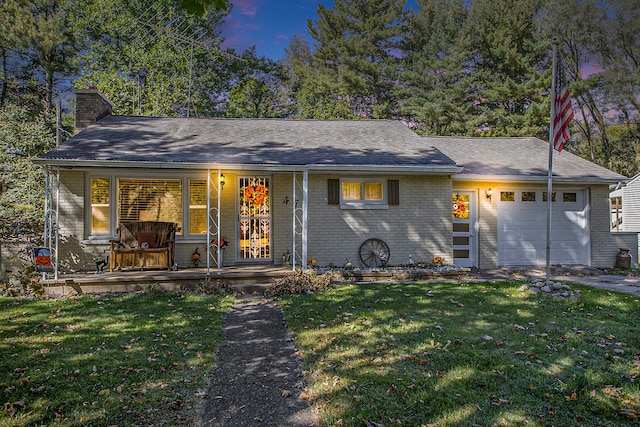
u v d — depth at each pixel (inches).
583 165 490.0
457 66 1152.2
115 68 917.2
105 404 140.8
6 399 143.3
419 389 151.5
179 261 383.9
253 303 294.5
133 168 362.3
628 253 461.4
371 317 245.1
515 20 1108.5
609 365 172.7
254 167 345.7
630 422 129.7
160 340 207.8
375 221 410.3
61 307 273.1
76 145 361.7
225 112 1141.1
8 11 894.4
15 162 527.2
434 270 382.6
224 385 160.2
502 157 507.8
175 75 915.4
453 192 456.1
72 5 946.1
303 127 497.7
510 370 167.5
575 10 1065.5
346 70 1231.5
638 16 1037.2
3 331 220.7
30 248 352.8
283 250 400.5
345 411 136.9
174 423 131.0
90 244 362.9
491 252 454.0
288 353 194.2
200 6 173.6
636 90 1072.8
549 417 132.7
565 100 311.1
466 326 226.7
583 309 263.6
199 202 391.9
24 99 909.2
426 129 1182.3
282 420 134.0
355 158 389.1
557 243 472.4
